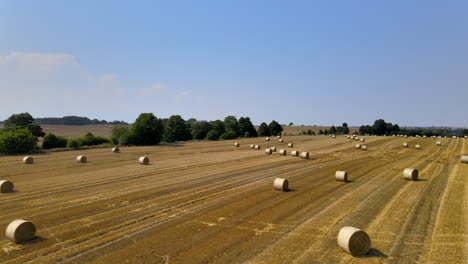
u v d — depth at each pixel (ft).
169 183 56.59
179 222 35.27
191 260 25.95
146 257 26.40
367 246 27.66
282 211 39.86
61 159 89.25
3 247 28.09
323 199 46.03
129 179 60.13
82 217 36.58
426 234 31.96
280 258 26.48
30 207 40.34
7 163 80.12
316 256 26.96
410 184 57.26
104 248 28.12
